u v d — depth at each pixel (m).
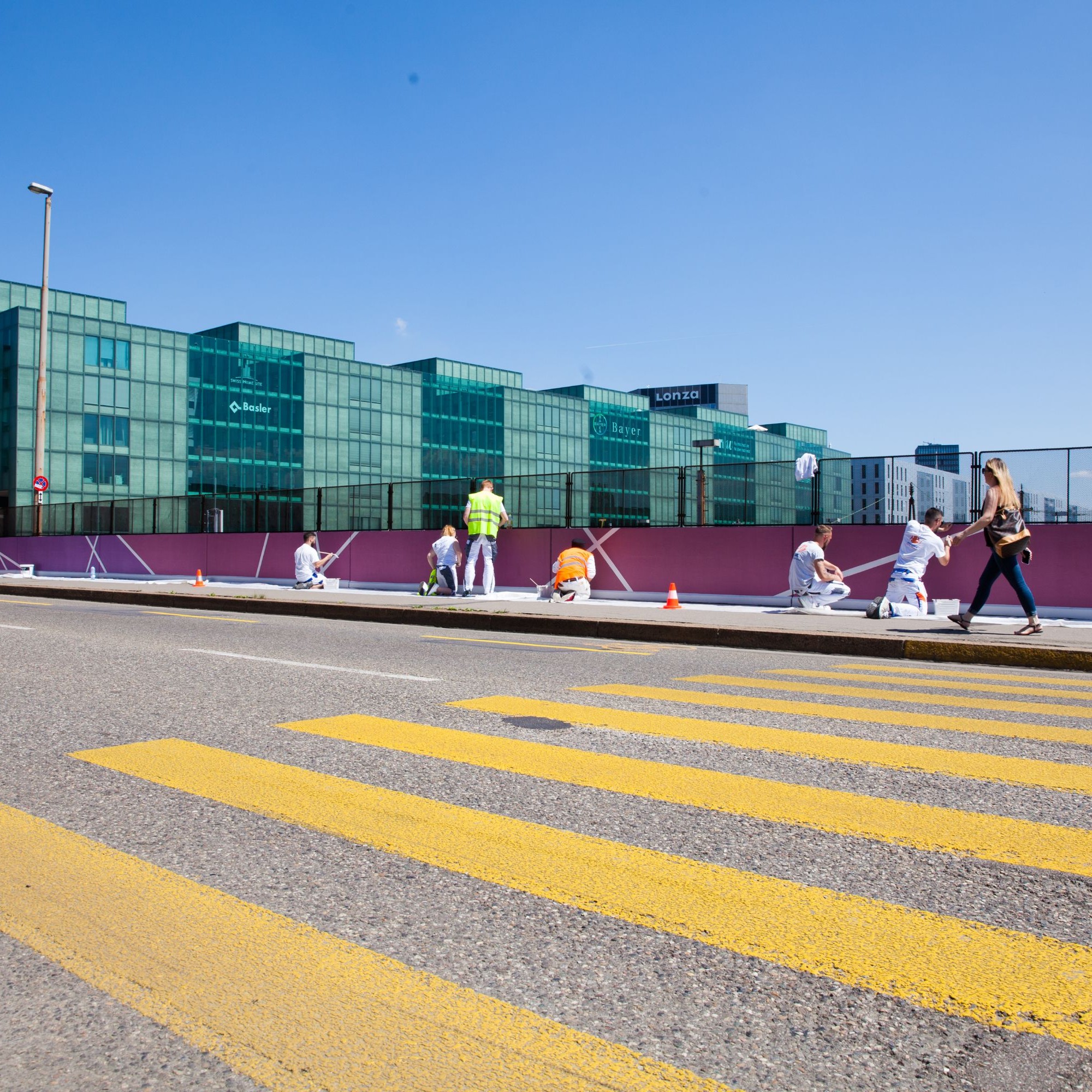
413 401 102.62
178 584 24.36
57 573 31.38
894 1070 2.17
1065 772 4.77
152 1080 2.14
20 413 77.88
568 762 4.94
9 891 3.17
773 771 4.78
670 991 2.52
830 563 16.16
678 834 3.77
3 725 5.84
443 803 4.19
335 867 3.41
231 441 90.31
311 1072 2.17
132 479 83.81
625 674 8.40
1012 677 8.59
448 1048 2.26
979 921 2.96
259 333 95.38
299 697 6.91
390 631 12.86
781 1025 2.36
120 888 3.20
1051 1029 2.33
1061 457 14.56
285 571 24.48
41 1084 2.12
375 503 22.58
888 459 15.95
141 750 5.17
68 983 2.57
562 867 3.41
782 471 16.92
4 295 83.00
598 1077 2.14
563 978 2.59
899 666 9.45
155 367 85.62
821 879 3.30
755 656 10.22
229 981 2.57
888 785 4.51
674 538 17.94
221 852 3.55
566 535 19.39
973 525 10.95
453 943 2.80
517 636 12.48
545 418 114.62
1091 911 3.04
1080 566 14.29
